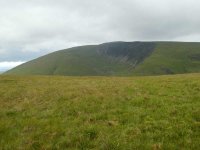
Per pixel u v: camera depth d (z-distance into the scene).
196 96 23.25
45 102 24.03
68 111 20.16
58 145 13.74
